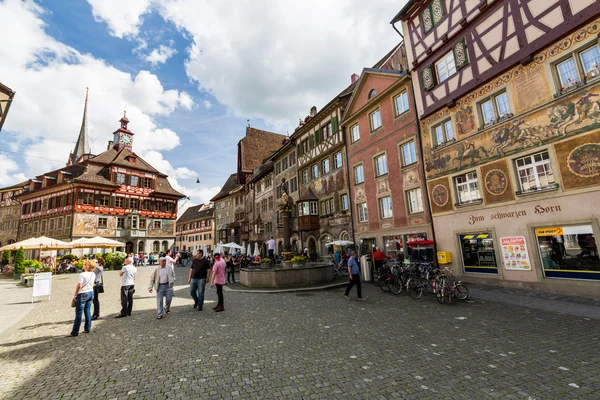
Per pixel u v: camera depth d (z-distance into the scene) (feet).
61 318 28.53
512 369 13.96
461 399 11.43
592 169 29.58
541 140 33.94
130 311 28.68
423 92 50.78
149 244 149.38
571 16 31.27
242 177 136.87
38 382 13.94
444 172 46.50
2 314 31.01
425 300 31.91
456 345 17.46
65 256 96.07
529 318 23.06
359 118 67.87
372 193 62.69
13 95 56.70
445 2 46.60
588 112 30.01
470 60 42.37
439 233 47.21
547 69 33.60
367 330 21.06
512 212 37.06
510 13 37.29
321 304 30.91
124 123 166.91
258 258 69.46
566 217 31.60
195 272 30.48
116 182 141.28
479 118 41.39
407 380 13.11
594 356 15.11
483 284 40.01
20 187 173.06
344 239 70.28
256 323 23.86
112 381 13.85
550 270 33.30
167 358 16.65
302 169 89.56
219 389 12.73
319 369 14.53
